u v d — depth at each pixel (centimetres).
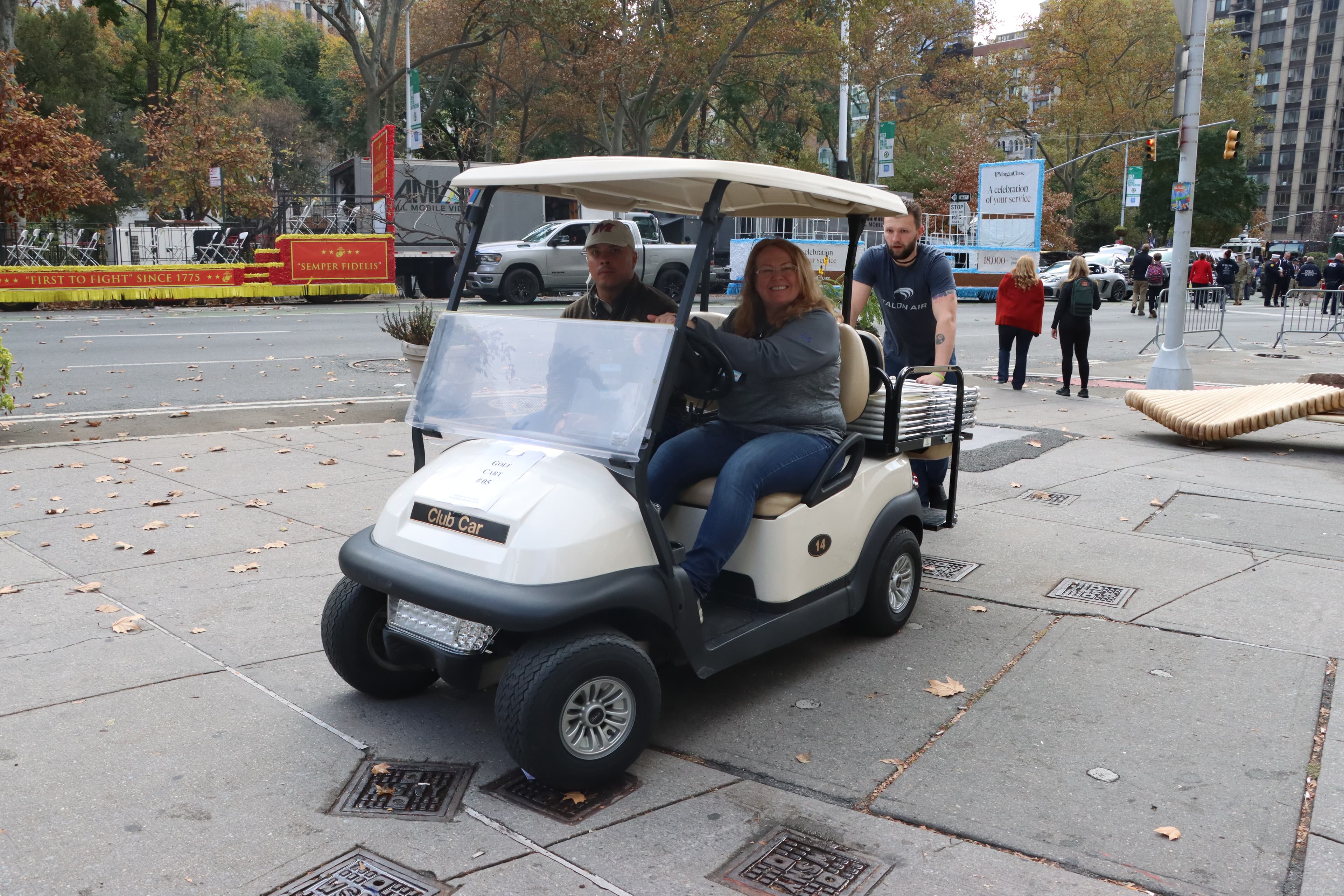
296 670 402
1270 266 3350
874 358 440
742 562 379
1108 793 312
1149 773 324
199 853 279
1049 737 351
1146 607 480
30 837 284
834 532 401
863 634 445
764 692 391
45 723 352
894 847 284
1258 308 3281
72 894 259
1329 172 15038
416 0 3881
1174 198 1180
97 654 411
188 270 2098
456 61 3791
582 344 341
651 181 373
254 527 586
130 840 284
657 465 386
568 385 341
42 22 3428
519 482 323
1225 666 409
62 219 2238
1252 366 1544
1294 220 15400
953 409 505
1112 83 6231
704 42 3033
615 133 3212
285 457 763
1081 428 959
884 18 3634
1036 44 6125
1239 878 268
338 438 837
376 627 367
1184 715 366
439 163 2583
